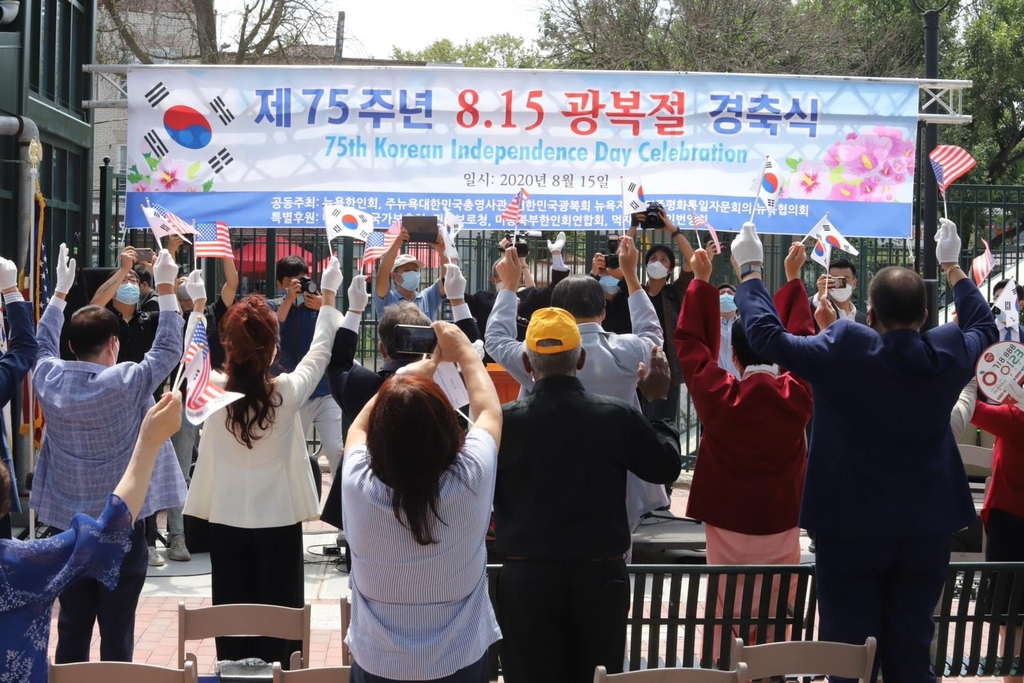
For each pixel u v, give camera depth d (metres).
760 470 4.69
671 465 4.02
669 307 8.30
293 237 11.41
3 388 4.44
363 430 3.30
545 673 3.94
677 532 8.09
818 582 4.19
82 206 10.67
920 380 3.96
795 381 4.66
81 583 4.59
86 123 10.71
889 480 4.01
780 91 8.91
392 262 8.11
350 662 3.95
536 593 3.89
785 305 4.69
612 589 3.92
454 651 3.08
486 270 11.84
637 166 8.86
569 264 12.12
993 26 25.42
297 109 8.65
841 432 4.05
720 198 8.91
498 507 4.01
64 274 4.99
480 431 3.23
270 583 4.98
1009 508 5.31
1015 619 4.75
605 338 4.75
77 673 3.35
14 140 8.82
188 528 7.79
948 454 4.13
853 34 25.39
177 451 7.86
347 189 8.72
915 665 4.12
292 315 8.24
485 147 8.77
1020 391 4.22
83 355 4.70
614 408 3.96
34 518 6.76
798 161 8.95
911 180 9.02
